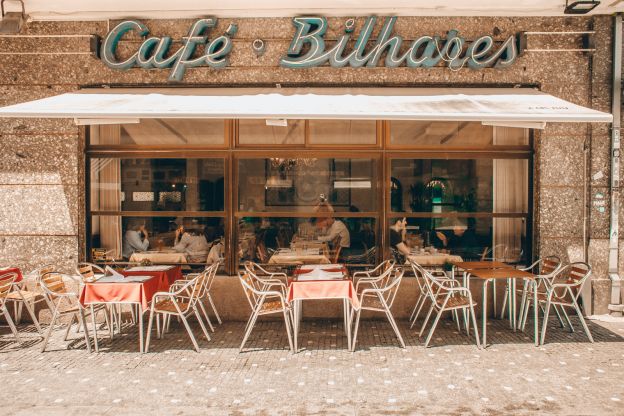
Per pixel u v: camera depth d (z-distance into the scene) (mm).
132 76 7387
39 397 4746
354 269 7539
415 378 5129
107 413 4426
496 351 5922
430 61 7164
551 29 7277
